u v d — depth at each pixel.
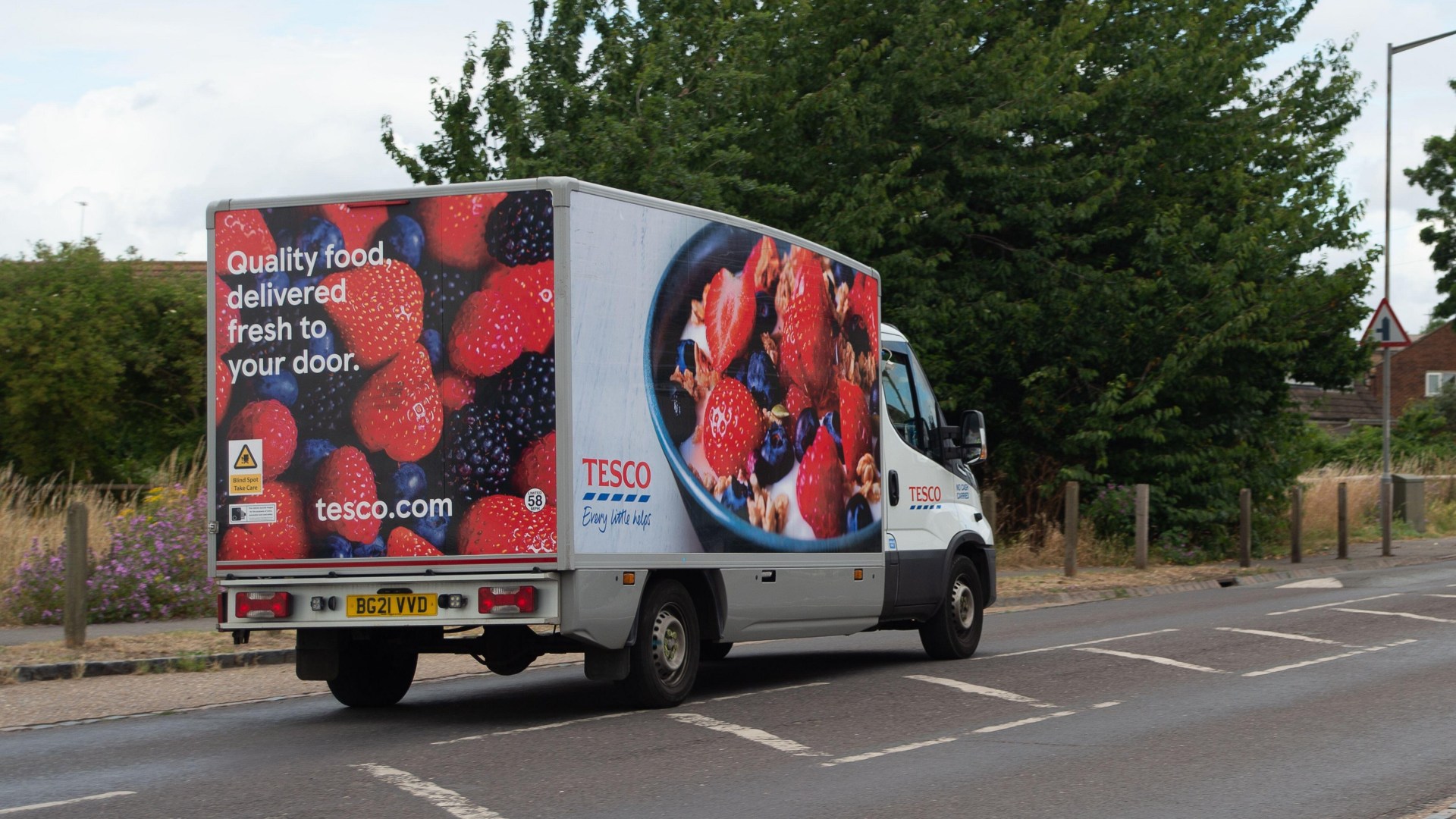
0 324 24.27
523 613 8.84
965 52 22.58
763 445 10.43
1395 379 73.38
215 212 9.54
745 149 21.20
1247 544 22.34
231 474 9.45
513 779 7.39
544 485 8.85
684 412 9.70
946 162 22.59
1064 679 11.11
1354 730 8.82
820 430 11.09
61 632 13.59
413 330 9.14
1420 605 16.27
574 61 20.69
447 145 20.89
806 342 10.99
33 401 24.67
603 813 6.62
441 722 9.44
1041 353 23.23
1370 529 29.55
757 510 10.34
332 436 9.27
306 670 9.67
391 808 6.70
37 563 14.61
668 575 9.79
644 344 9.41
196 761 8.02
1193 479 23.86
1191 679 11.04
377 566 9.15
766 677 11.70
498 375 8.96
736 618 10.20
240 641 9.49
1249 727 8.91
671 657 9.79
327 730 9.17
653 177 18.39
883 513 11.88
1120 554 22.69
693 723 9.16
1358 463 38.81
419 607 9.04
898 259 21.62
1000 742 8.45
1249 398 23.75
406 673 10.52
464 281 9.06
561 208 8.88
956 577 12.82
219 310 9.52
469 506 8.98
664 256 9.59
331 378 9.30
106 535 16.02
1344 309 24.09
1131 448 23.89
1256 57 25.75
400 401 9.15
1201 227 22.59
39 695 10.75
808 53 21.97
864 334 11.85
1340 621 14.82
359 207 9.28
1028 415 23.33
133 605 14.73
